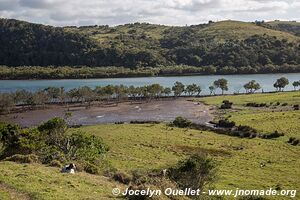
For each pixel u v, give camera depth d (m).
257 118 126.62
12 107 171.75
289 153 84.12
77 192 28.30
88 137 57.69
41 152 51.47
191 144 94.62
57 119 59.84
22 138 54.66
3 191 25.59
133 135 105.12
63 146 54.41
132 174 39.88
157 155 80.50
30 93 187.62
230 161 75.94
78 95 189.38
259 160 77.12
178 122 124.00
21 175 31.25
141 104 182.75
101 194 28.97
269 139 101.00
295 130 106.56
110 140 98.06
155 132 110.56
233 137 105.06
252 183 55.91
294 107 148.25
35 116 150.75
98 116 148.88
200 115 145.12
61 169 38.22
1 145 58.19
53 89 193.38
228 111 149.62
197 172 37.41
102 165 49.88
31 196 25.25
